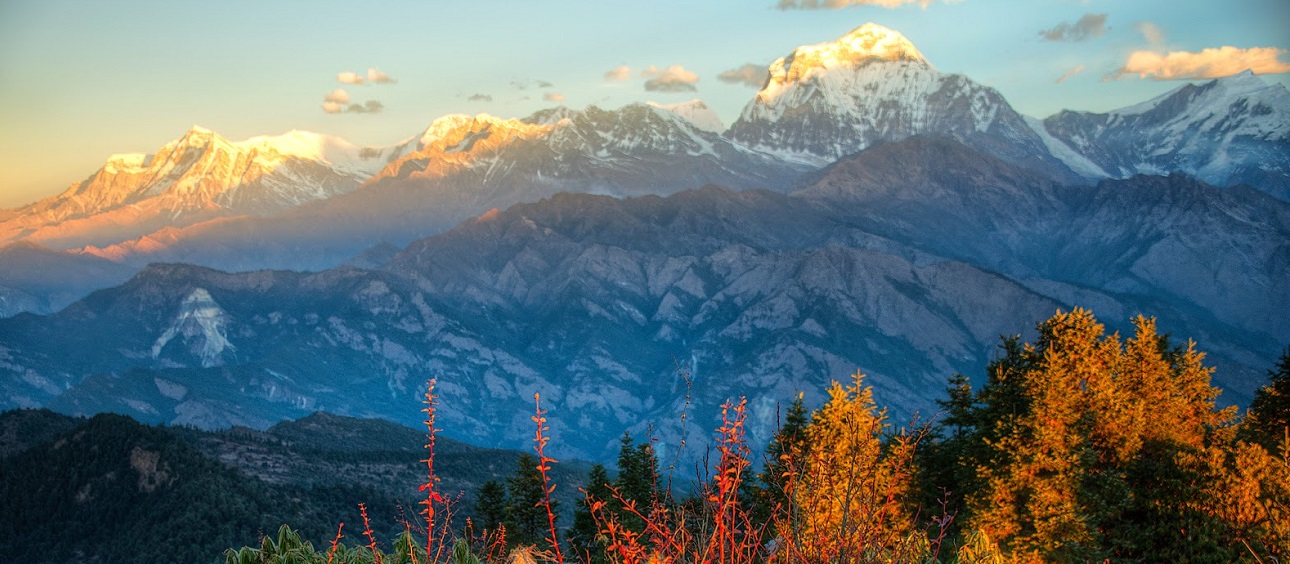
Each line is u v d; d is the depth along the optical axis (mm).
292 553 16500
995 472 41594
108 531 111500
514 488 55750
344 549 16359
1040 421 40094
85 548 109500
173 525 107000
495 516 56125
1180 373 51719
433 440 10680
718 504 9680
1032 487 39406
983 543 21938
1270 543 32656
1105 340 49625
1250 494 35406
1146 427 46250
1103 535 39625
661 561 9922
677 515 10102
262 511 111938
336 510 118438
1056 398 40312
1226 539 35438
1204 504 36938
